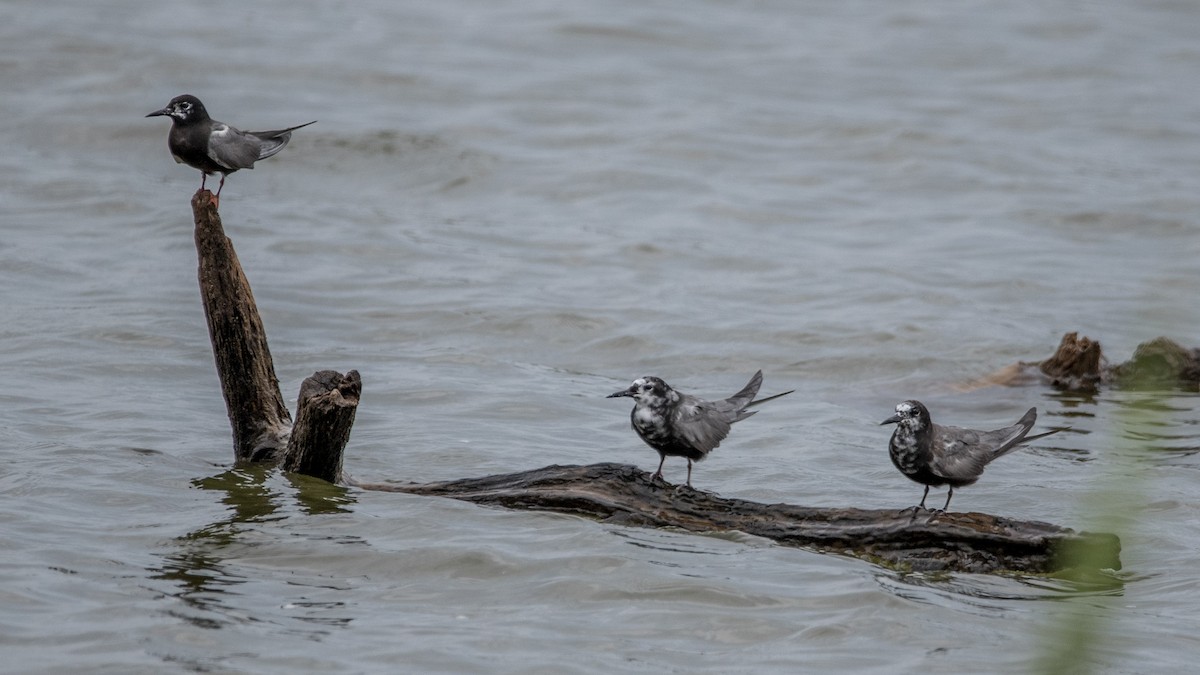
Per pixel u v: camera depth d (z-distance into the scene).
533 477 12.55
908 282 22.75
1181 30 42.16
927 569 11.31
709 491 13.80
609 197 27.69
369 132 29.62
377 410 16.08
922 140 31.48
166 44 34.91
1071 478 14.38
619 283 22.45
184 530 11.77
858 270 23.44
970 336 20.08
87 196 25.20
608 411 16.62
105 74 32.38
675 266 23.56
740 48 38.97
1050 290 22.56
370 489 12.91
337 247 23.52
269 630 9.93
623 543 11.59
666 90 34.84
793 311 21.22
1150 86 36.66
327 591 10.70
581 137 30.92
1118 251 24.92
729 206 27.17
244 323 13.25
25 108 30.05
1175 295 22.33
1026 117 33.88
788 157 30.53
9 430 14.36
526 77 35.06
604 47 38.31
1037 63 38.41
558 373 18.30
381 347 18.81
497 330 19.91
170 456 13.81
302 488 12.86
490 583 10.94
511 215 26.39
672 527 11.91
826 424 16.34
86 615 9.99
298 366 17.64
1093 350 18.16
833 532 11.61
